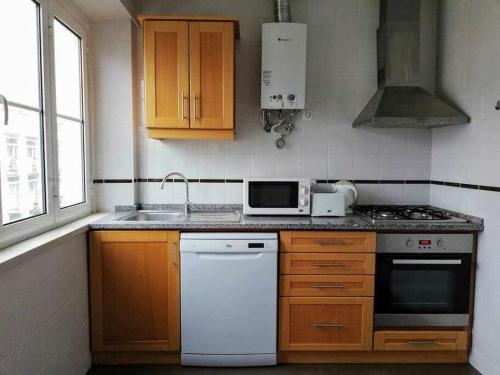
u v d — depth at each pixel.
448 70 2.64
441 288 2.34
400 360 2.39
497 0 2.11
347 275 2.29
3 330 1.41
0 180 1.57
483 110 2.25
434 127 2.82
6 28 1.64
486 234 2.22
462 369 2.32
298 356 2.38
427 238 2.29
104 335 2.31
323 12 2.80
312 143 2.88
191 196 2.88
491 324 2.16
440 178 2.77
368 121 2.45
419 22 2.60
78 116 2.54
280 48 2.55
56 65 2.19
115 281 2.29
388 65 2.60
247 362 2.31
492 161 2.17
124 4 2.43
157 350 2.32
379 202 2.93
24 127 1.80
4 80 1.62
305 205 2.55
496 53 2.12
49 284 1.78
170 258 2.28
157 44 2.46
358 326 2.32
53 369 1.83
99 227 2.25
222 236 2.24
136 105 2.81
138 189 2.87
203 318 2.28
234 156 2.87
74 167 2.49
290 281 2.29
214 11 2.77
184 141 2.85
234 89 2.56
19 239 1.72
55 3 2.10
